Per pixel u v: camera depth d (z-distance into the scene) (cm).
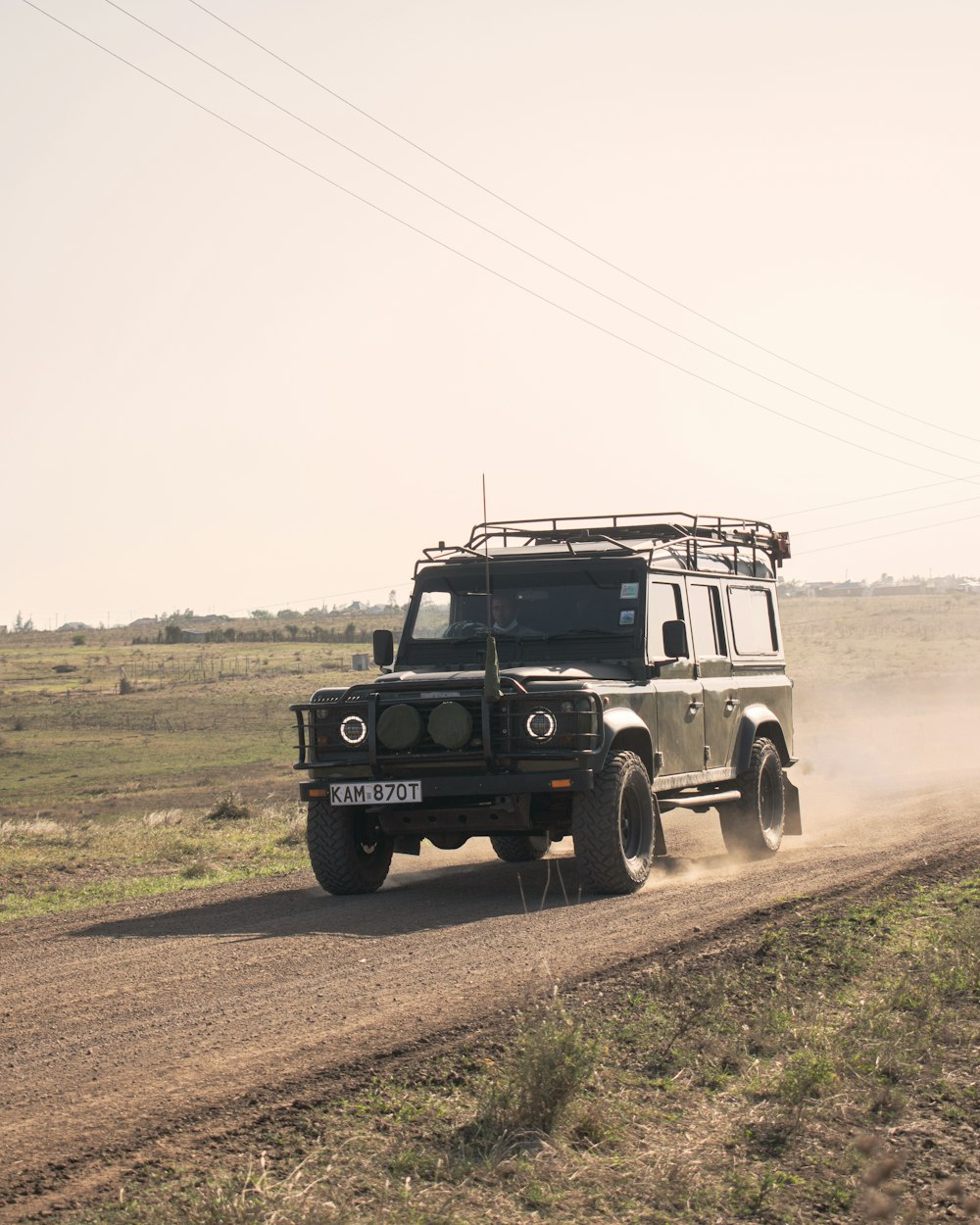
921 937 866
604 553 1200
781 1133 538
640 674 1156
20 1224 445
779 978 766
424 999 725
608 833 1052
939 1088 594
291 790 4206
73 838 2034
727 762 1310
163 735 7444
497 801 1081
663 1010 693
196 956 878
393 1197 471
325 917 1023
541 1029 587
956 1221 464
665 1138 536
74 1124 542
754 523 1471
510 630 1197
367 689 1084
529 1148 517
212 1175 485
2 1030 703
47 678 12412
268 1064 614
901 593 19038
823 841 1447
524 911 1002
